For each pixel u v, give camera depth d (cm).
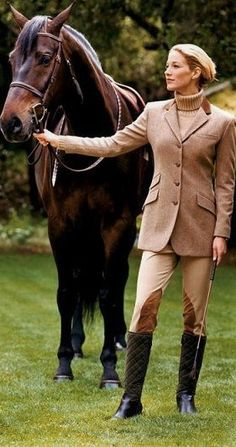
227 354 879
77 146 610
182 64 588
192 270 599
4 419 607
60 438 554
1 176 2447
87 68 702
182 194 592
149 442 543
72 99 703
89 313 787
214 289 1453
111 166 713
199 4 1716
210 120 593
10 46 1947
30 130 646
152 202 598
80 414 619
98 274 764
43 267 1736
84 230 739
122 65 1956
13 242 2155
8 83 2036
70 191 722
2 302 1288
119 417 597
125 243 733
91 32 1756
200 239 592
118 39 1869
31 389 707
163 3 1759
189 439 550
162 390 700
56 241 748
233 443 543
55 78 671
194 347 613
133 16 1834
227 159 594
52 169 727
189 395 622
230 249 1947
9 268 1711
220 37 1694
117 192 720
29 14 1634
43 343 943
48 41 668
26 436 561
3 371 781
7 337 982
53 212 741
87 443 540
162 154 594
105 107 719
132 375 600
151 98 1978
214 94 1855
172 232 591
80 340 869
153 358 848
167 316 1162
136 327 597
